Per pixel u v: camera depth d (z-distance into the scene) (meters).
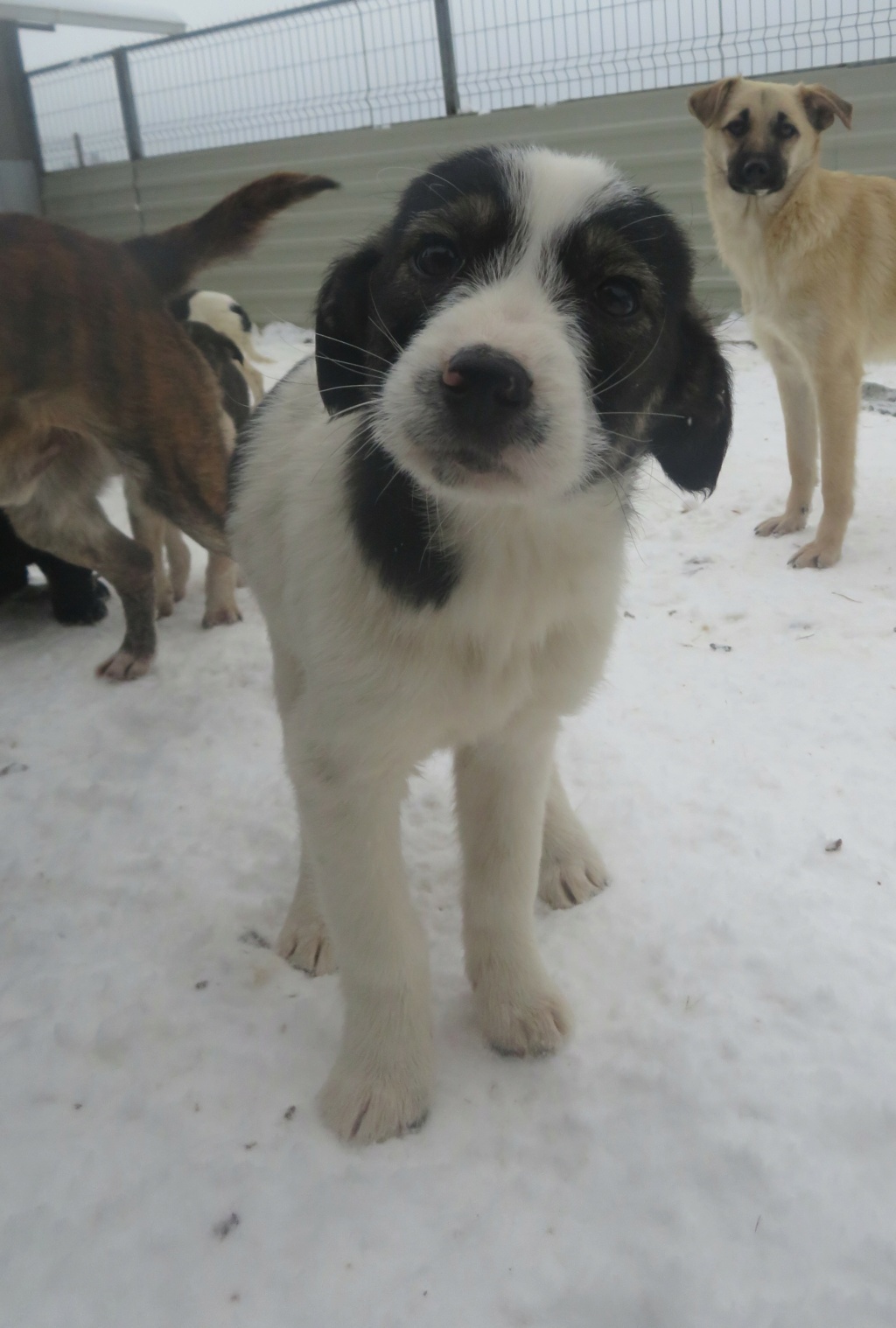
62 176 3.63
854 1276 0.67
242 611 1.47
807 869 0.92
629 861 0.94
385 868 0.76
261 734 1.16
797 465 1.51
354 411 0.74
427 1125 0.75
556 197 0.67
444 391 0.61
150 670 1.31
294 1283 0.68
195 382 1.23
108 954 0.89
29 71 3.57
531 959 0.81
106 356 1.16
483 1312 0.66
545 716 0.78
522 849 0.80
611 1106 0.76
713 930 0.87
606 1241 0.69
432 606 0.71
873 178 1.50
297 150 3.16
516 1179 0.72
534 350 0.62
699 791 1.01
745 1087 0.76
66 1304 0.68
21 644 1.42
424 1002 0.78
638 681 1.19
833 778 1.02
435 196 0.70
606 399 0.70
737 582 1.39
